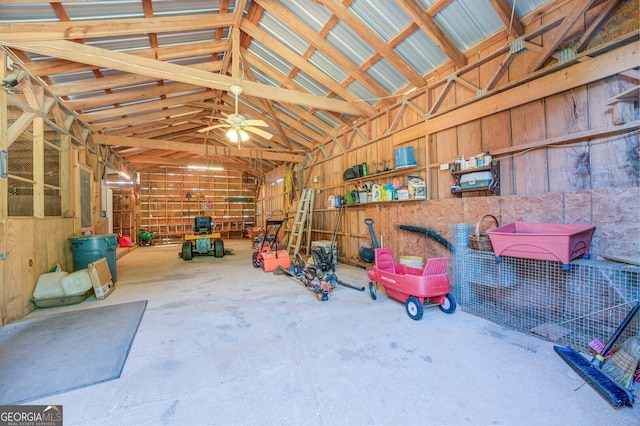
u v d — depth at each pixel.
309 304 3.41
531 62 3.00
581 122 2.64
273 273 5.29
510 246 2.62
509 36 3.17
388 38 3.87
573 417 1.50
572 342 2.26
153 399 1.67
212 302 3.53
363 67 4.54
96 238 4.12
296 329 2.67
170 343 2.40
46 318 3.00
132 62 3.49
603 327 2.15
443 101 4.07
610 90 2.46
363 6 3.51
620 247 2.29
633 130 2.32
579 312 2.28
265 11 4.03
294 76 5.43
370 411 1.56
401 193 4.48
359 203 5.55
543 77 2.87
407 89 4.69
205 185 12.86
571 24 2.58
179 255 7.48
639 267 2.04
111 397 1.69
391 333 2.57
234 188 13.48
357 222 6.03
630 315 1.90
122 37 3.79
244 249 9.28
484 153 3.39
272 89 4.50
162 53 4.34
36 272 3.40
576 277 2.30
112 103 5.06
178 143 6.88
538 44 2.91
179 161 10.11
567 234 2.23
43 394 1.71
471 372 1.93
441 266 3.05
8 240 2.93
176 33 4.11
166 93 5.52
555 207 2.71
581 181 2.64
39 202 3.56
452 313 3.06
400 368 1.99
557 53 2.77
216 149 7.34
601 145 2.52
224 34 4.59
